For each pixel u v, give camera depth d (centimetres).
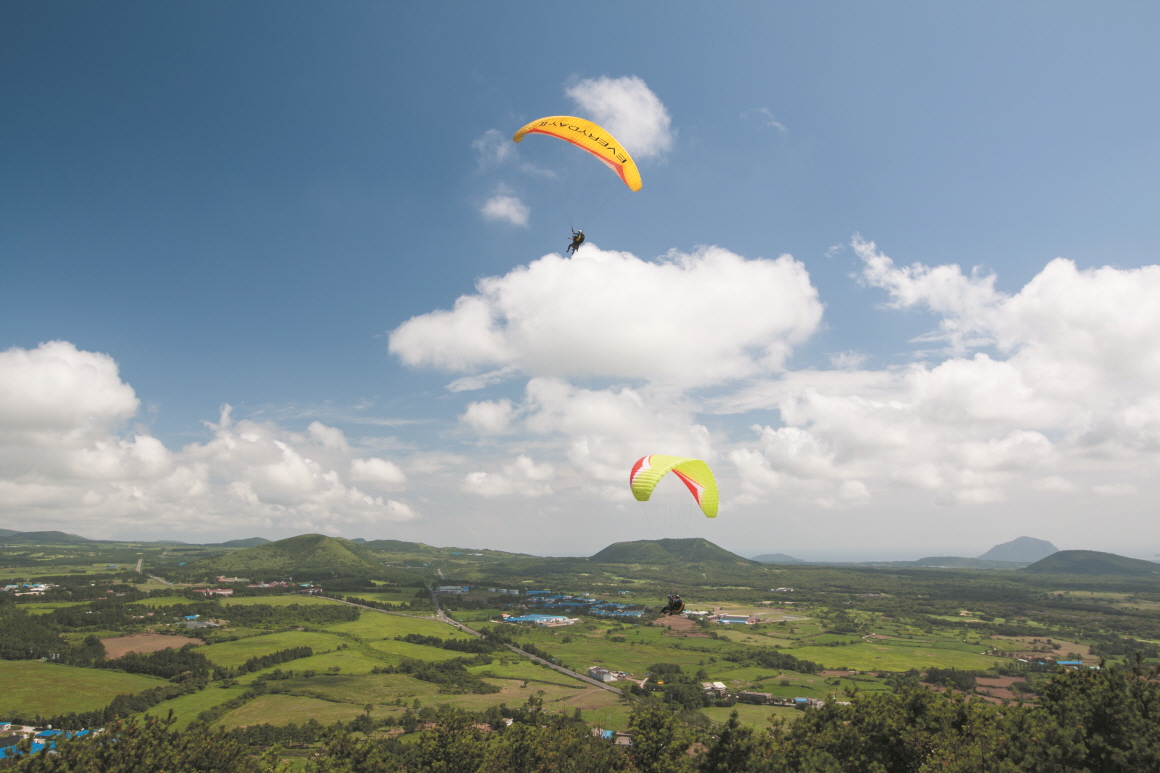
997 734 3972
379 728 9006
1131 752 3553
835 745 4319
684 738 4600
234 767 4456
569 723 8825
